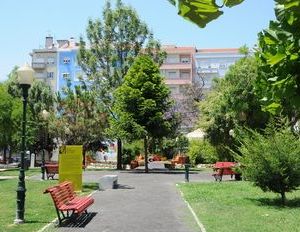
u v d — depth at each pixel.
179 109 60.25
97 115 37.25
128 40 45.41
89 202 15.20
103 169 44.12
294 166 16.84
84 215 15.09
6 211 15.65
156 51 46.16
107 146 50.31
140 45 45.88
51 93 52.69
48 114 37.38
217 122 38.31
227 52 97.31
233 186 24.34
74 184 21.84
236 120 30.08
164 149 59.84
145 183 27.64
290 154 16.84
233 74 28.92
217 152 39.81
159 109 40.31
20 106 45.66
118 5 45.66
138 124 39.06
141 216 14.84
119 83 44.66
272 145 17.03
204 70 97.19
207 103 40.16
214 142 39.16
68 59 94.62
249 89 27.89
